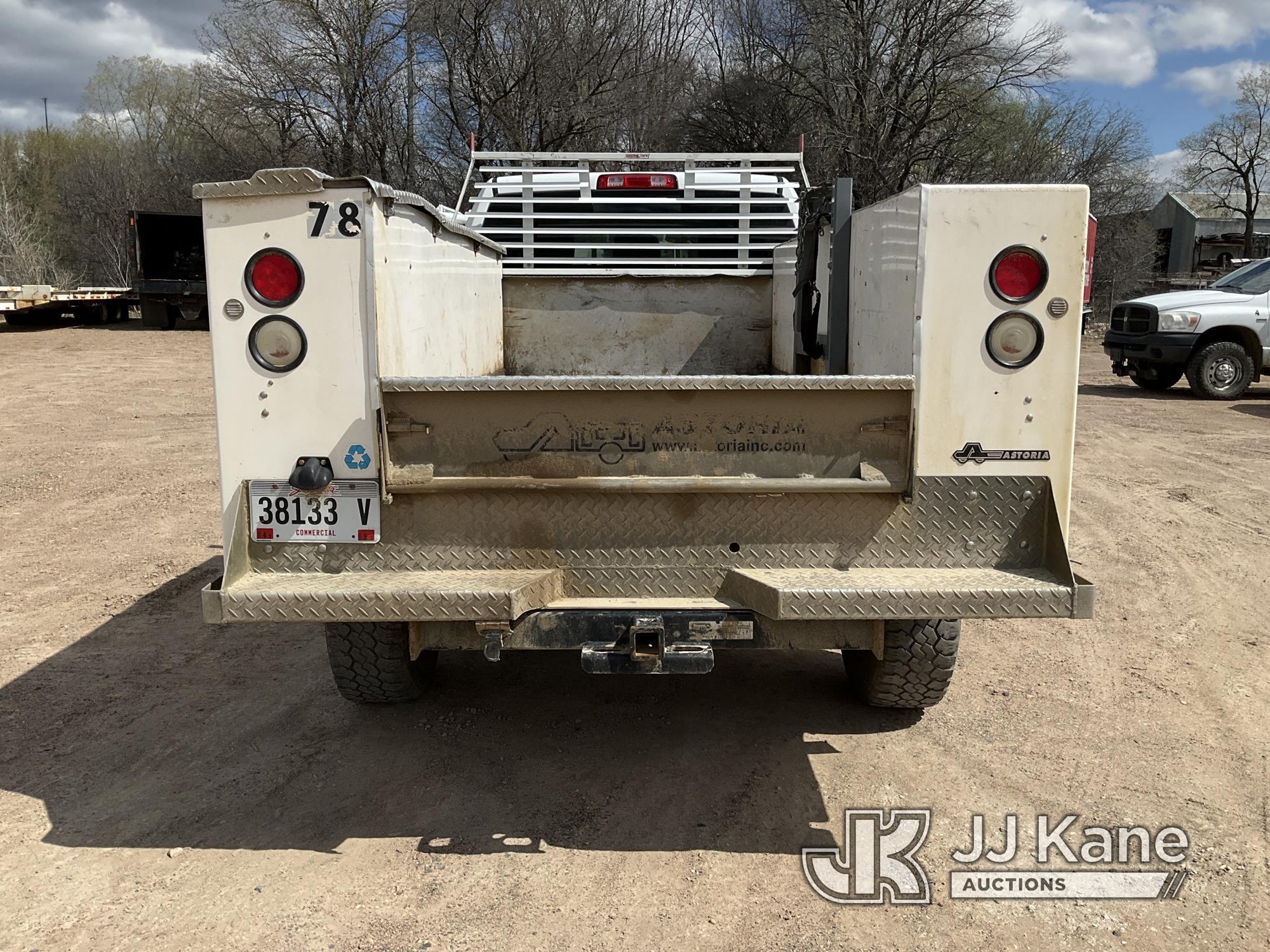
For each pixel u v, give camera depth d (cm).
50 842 328
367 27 3077
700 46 3256
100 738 404
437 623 330
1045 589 289
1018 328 299
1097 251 3200
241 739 404
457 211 675
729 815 347
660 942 280
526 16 2906
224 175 3431
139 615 555
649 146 3109
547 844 329
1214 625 541
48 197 5191
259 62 3145
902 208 319
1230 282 1571
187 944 278
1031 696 448
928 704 410
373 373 297
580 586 313
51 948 275
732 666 483
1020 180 2922
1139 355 1525
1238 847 328
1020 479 307
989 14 2598
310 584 298
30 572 632
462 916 290
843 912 294
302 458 302
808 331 480
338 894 301
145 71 5106
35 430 1162
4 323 2819
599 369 583
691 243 662
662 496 309
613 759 388
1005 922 290
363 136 3169
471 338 471
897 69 2655
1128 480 910
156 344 2302
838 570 310
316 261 292
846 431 305
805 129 2881
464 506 308
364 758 388
